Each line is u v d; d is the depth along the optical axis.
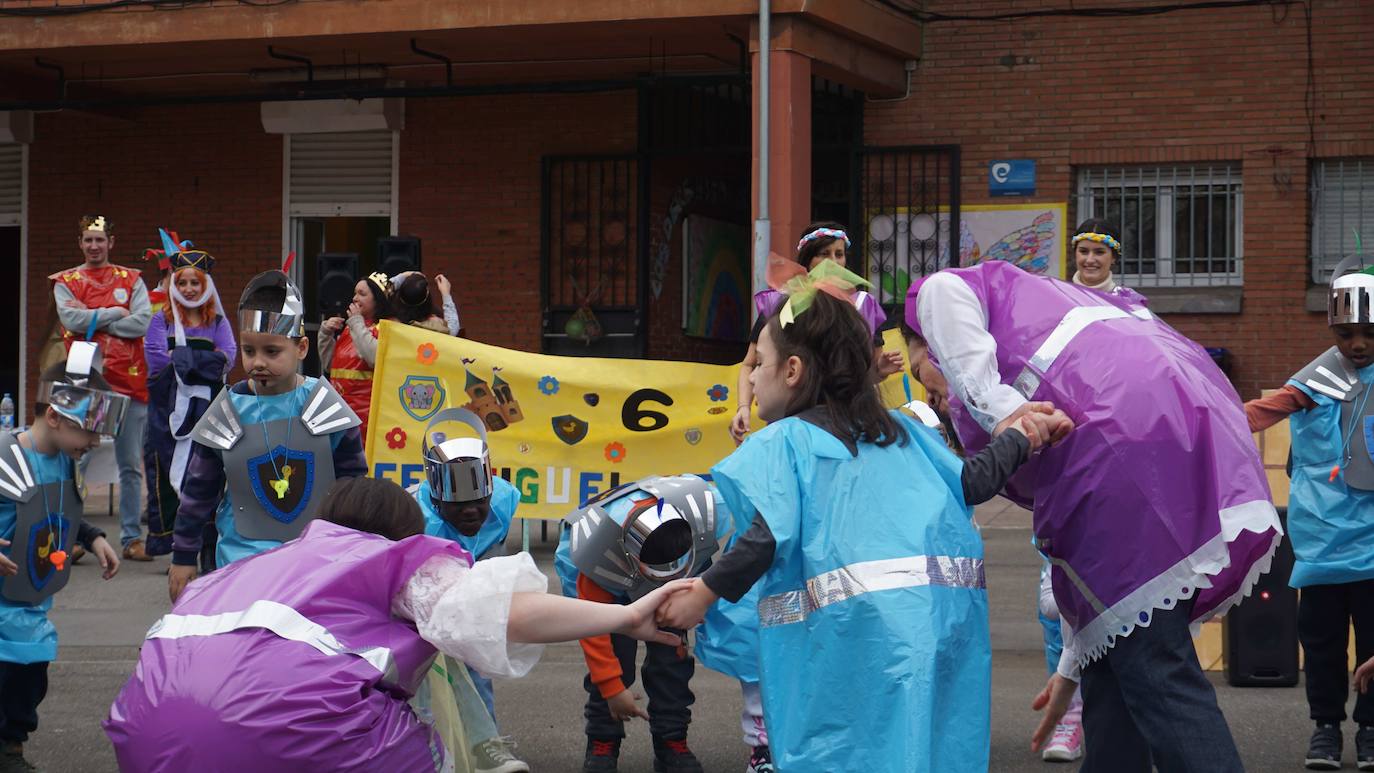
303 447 5.93
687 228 16.55
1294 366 14.22
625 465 10.23
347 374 10.70
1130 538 4.03
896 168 15.02
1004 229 14.82
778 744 3.57
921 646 3.48
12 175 17.61
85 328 10.88
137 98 16.59
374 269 16.84
